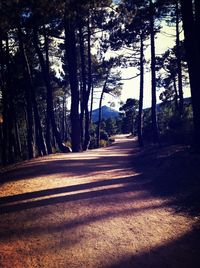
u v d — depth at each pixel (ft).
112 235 22.89
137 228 24.16
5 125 100.53
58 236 23.09
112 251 20.18
